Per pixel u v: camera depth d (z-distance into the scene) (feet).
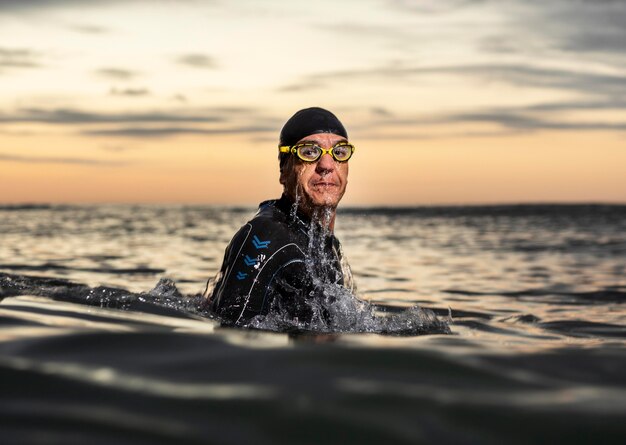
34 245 33.42
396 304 15.37
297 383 4.00
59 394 3.82
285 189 10.69
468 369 4.46
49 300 8.47
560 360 4.88
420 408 3.59
